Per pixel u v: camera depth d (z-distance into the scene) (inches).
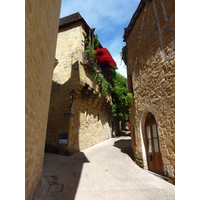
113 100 832.9
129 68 370.3
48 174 225.0
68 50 499.8
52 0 179.5
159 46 218.8
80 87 468.1
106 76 713.6
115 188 182.2
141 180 206.7
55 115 444.5
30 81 104.6
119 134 948.6
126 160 328.5
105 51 598.9
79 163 309.1
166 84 195.9
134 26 334.0
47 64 175.5
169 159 184.7
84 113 516.1
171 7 198.5
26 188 102.8
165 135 194.4
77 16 529.0
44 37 144.6
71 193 165.5
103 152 435.2
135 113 304.2
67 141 403.2
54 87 475.5
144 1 267.7
